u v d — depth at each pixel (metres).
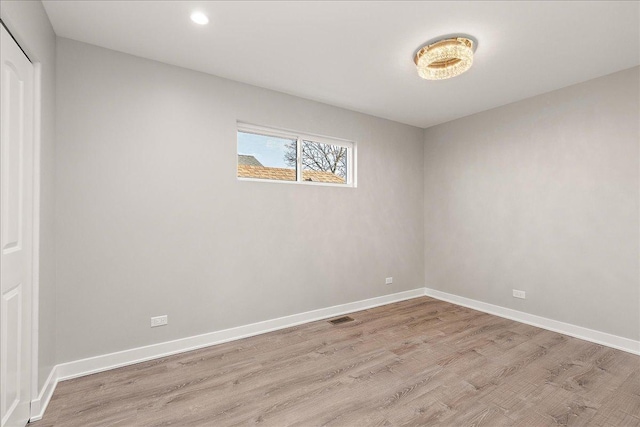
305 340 2.92
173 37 2.26
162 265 2.60
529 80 2.96
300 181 3.49
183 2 1.88
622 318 2.72
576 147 3.02
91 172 2.33
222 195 2.90
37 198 1.79
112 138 2.41
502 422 1.76
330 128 3.63
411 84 3.08
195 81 2.77
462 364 2.44
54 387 2.10
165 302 2.61
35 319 1.78
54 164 2.16
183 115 2.71
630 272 2.69
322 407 1.90
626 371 2.32
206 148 2.82
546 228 3.25
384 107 3.72
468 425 1.74
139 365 2.43
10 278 1.52
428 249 4.57
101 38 2.27
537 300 3.31
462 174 4.10
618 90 2.76
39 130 1.81
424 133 4.60
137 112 2.51
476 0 1.86
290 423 1.76
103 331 2.37
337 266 3.70
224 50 2.45
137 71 2.52
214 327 2.85
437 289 4.43
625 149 2.71
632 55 2.49
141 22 2.08
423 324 3.36
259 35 2.24
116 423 1.76
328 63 2.66
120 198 2.43
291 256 3.33
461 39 2.24
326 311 3.58
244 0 1.87
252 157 3.22
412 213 4.47
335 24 2.11
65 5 1.89
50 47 2.05
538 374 2.28
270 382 2.19
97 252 2.35
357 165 3.88
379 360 2.51
